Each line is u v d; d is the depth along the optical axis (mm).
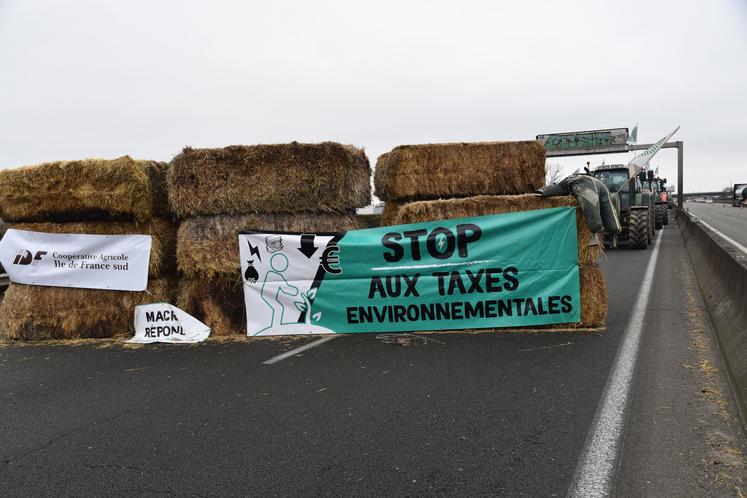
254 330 6449
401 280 6285
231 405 4102
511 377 4500
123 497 2820
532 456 3096
